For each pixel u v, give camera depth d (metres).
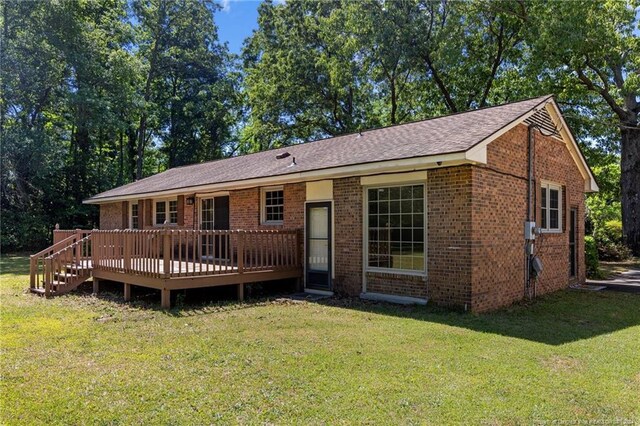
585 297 9.76
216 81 35.69
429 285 8.37
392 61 23.25
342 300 9.27
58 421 3.58
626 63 19.11
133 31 28.56
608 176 25.28
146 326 6.86
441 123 10.27
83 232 10.91
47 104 24.39
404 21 22.70
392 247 9.06
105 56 25.11
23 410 3.79
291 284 10.87
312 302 9.09
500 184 8.52
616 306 8.64
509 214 8.77
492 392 4.12
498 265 8.41
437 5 22.89
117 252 9.62
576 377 4.53
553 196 10.79
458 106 24.80
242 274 9.45
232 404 3.87
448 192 8.07
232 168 14.52
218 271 9.13
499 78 23.48
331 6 28.75
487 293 8.08
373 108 30.33
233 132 39.59
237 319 7.36
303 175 9.92
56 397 4.05
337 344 5.76
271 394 4.09
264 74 29.72
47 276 9.67
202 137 36.28
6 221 23.59
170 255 8.67
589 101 20.72
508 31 22.12
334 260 10.09
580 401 3.92
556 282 10.68
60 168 25.30
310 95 27.97
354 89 27.94
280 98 28.20
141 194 15.89
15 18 21.66
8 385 4.36
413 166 8.16
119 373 4.68
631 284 12.11
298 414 3.67
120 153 31.62
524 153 9.34
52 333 6.42
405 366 4.86
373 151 9.49
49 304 8.83
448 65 21.75
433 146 8.11
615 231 22.20
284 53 28.03
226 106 35.94
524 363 4.98
